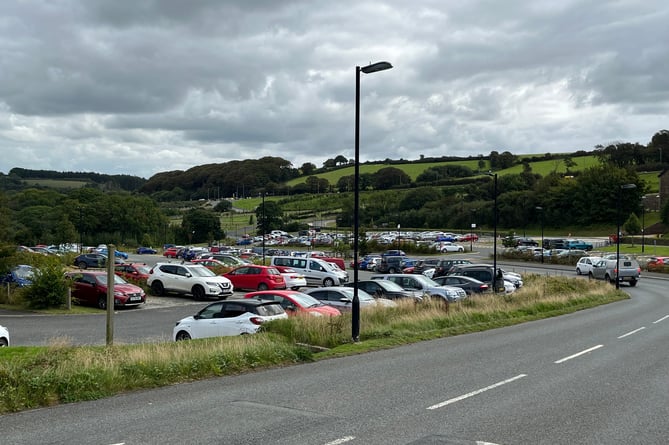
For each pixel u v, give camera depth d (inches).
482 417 327.3
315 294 907.4
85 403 358.9
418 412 336.5
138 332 852.6
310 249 3555.6
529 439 287.4
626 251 3134.8
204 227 4731.8
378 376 448.1
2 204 1416.1
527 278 1803.6
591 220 4621.1
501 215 5012.3
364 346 607.2
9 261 1194.0
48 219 3937.0
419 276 1127.0
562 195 4813.0
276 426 303.7
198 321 669.9
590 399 375.9
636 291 1699.1
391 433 292.8
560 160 6619.1
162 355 454.3
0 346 605.6
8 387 352.2
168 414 329.7
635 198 4539.9
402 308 847.7
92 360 428.5
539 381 433.4
